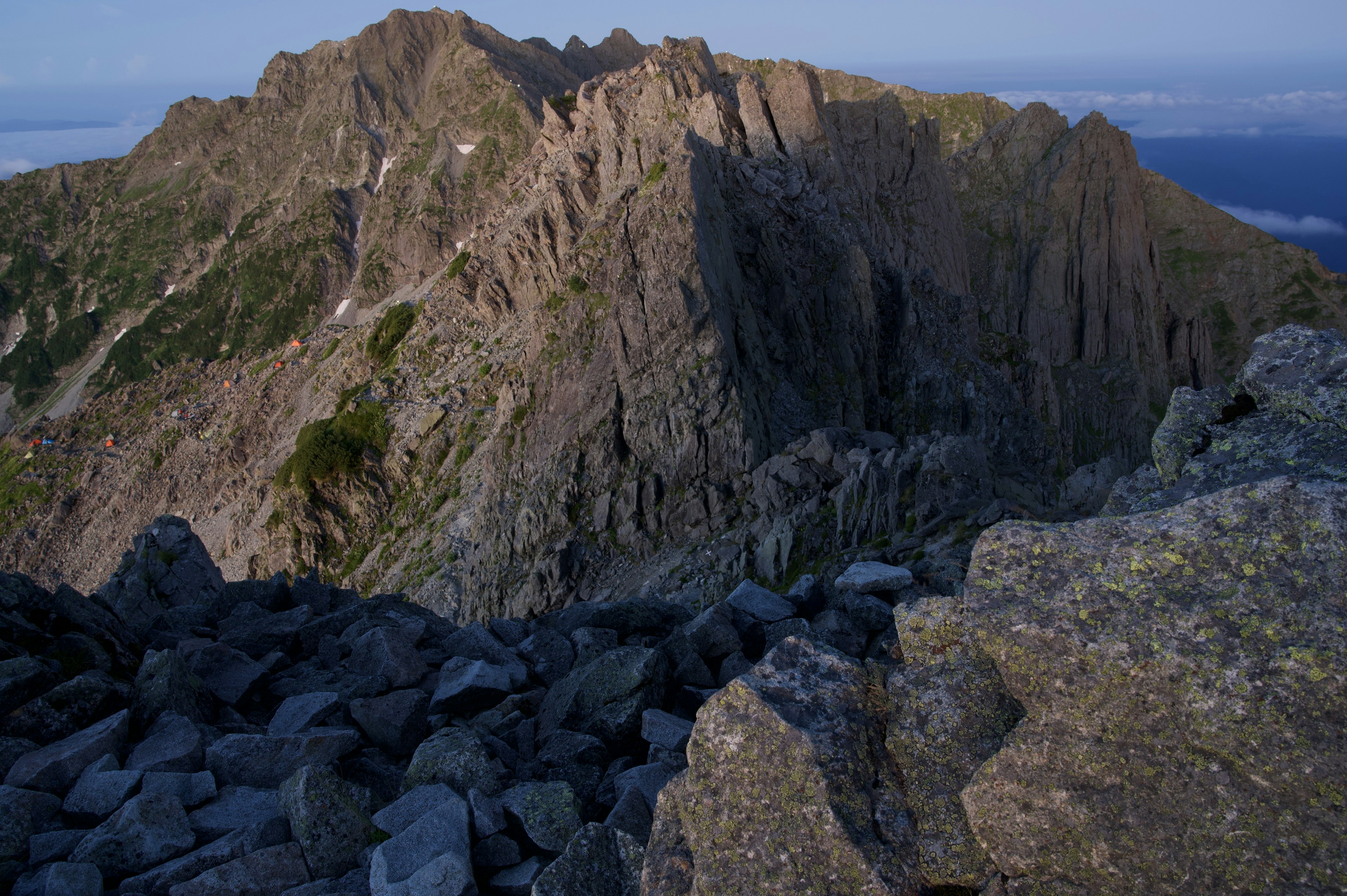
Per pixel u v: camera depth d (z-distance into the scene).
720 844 6.70
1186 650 5.41
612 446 50.62
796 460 40.38
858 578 15.11
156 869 8.98
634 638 16.31
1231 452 8.05
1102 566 5.98
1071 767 5.61
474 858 9.02
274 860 9.00
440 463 86.62
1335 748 4.90
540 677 14.89
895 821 6.32
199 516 136.88
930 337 70.31
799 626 13.73
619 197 57.12
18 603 13.16
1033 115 195.25
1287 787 5.00
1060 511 24.94
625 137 84.31
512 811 9.53
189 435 147.00
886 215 123.94
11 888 8.88
